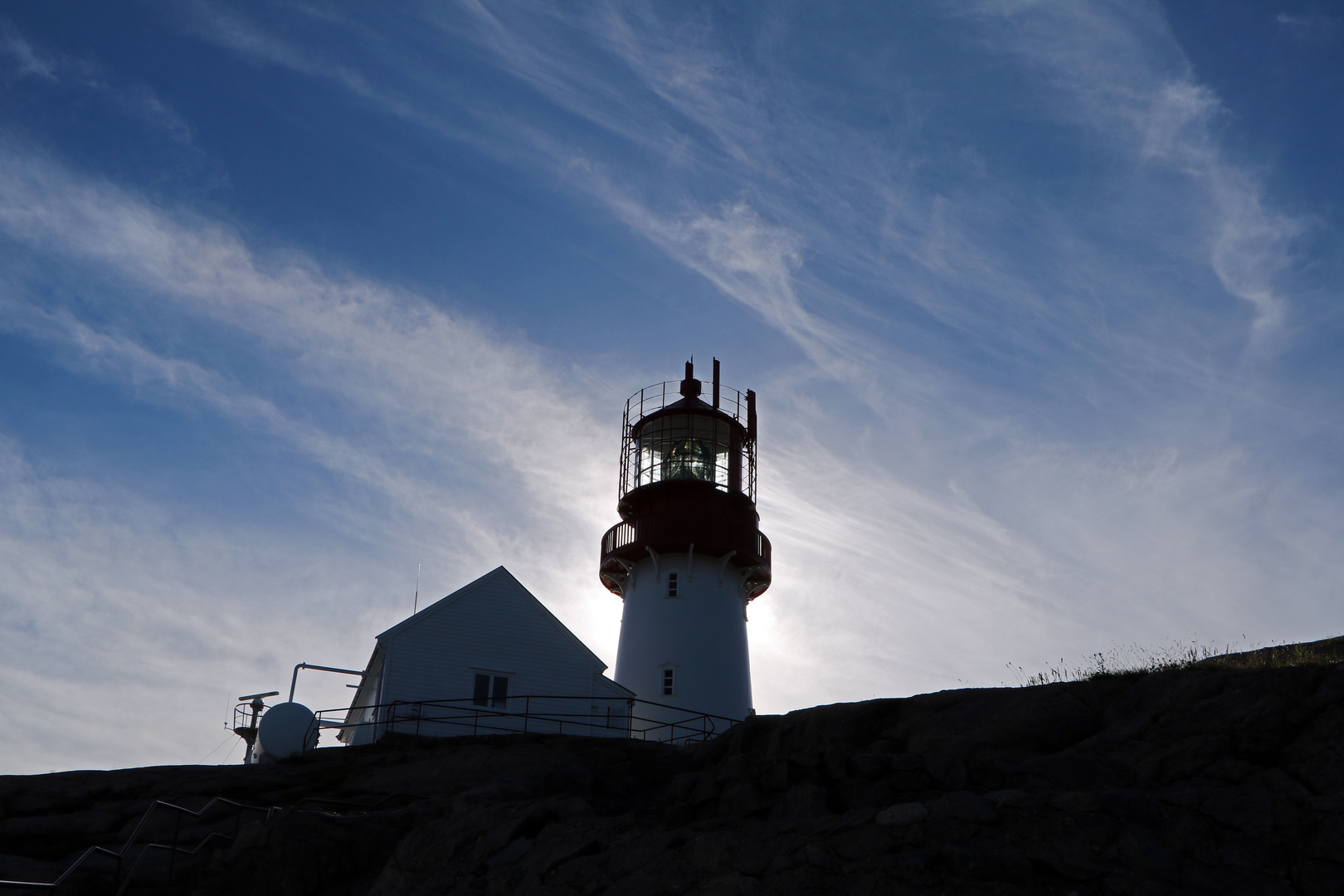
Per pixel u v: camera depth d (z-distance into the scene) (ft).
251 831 62.59
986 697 63.05
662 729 121.29
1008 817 43.32
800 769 54.44
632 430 142.10
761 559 134.00
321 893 60.49
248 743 123.24
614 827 51.78
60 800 76.95
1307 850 41.27
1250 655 63.62
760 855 43.70
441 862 54.19
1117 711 56.54
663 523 130.82
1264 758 48.29
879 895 39.63
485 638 112.47
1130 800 43.62
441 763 83.05
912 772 53.67
